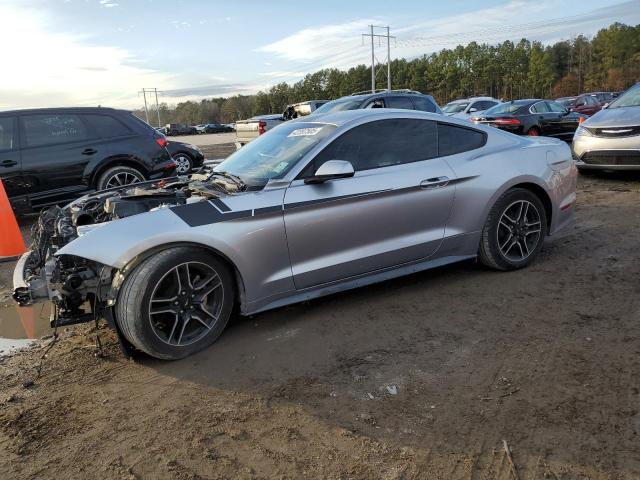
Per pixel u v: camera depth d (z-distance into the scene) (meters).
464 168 4.18
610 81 85.12
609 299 3.81
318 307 3.99
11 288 4.95
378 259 3.88
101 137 7.63
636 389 2.69
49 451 2.48
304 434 2.51
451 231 4.17
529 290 4.09
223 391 2.93
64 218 4.14
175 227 3.17
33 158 7.14
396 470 2.24
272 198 3.48
